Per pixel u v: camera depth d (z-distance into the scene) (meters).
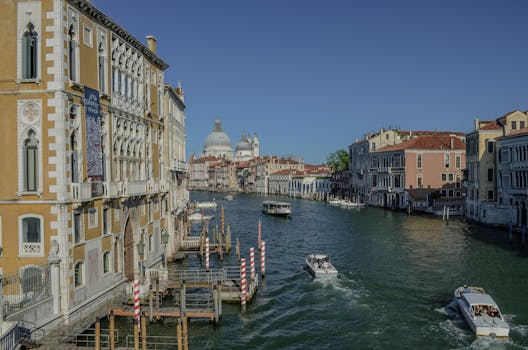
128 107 27.64
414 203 75.19
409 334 22.98
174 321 24.50
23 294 18.59
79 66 21.52
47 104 19.92
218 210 93.19
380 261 38.47
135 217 28.58
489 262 36.97
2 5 20.09
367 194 95.00
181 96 53.94
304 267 37.59
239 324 24.70
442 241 46.94
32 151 20.25
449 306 26.81
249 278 32.50
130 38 27.61
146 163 31.30
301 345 22.16
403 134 95.69
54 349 18.08
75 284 21.23
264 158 179.75
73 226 20.80
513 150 52.09
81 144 21.56
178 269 36.75
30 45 20.20
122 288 25.92
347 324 24.56
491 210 55.16
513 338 22.08
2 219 20.19
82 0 21.22
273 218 75.62
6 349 15.83
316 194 123.44
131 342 20.83
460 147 79.00
